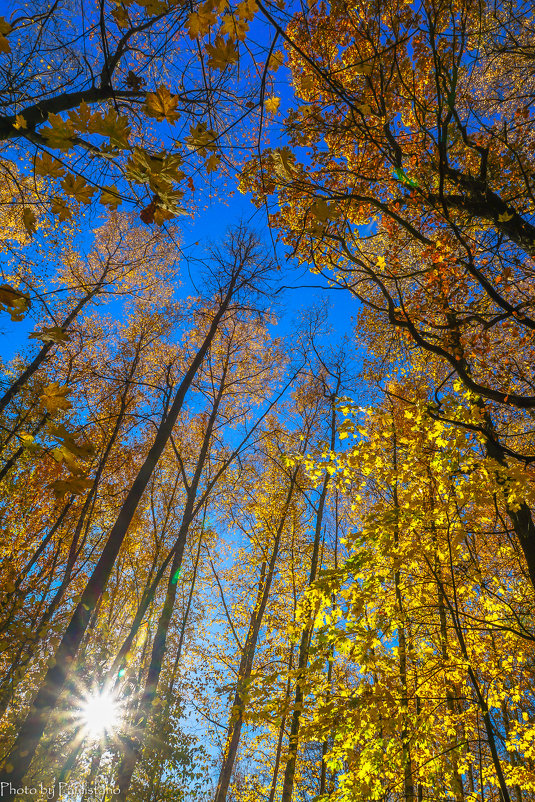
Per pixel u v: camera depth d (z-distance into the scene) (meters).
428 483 3.83
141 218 1.46
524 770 4.29
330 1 4.00
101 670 8.57
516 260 4.07
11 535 9.46
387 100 4.39
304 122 3.48
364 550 3.68
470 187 4.29
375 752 3.44
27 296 1.32
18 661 6.58
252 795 10.42
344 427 4.00
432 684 3.93
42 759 6.78
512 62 4.65
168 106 1.27
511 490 3.22
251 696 3.68
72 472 1.24
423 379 6.56
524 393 5.00
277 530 11.09
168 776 8.04
